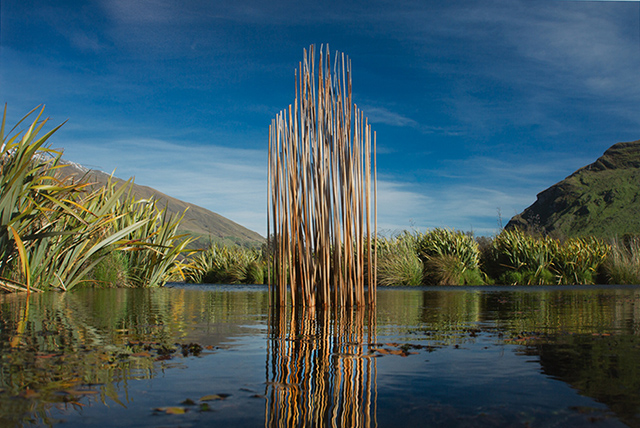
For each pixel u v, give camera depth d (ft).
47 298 15.87
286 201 13.96
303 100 14.69
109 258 25.08
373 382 4.69
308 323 9.84
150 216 28.96
